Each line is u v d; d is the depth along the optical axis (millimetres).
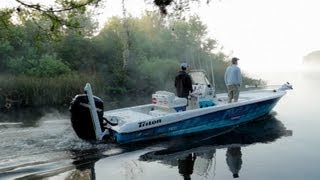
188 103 9398
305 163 6379
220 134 8984
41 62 20141
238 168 6113
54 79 17641
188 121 8727
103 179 5500
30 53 20688
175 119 8438
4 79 16844
